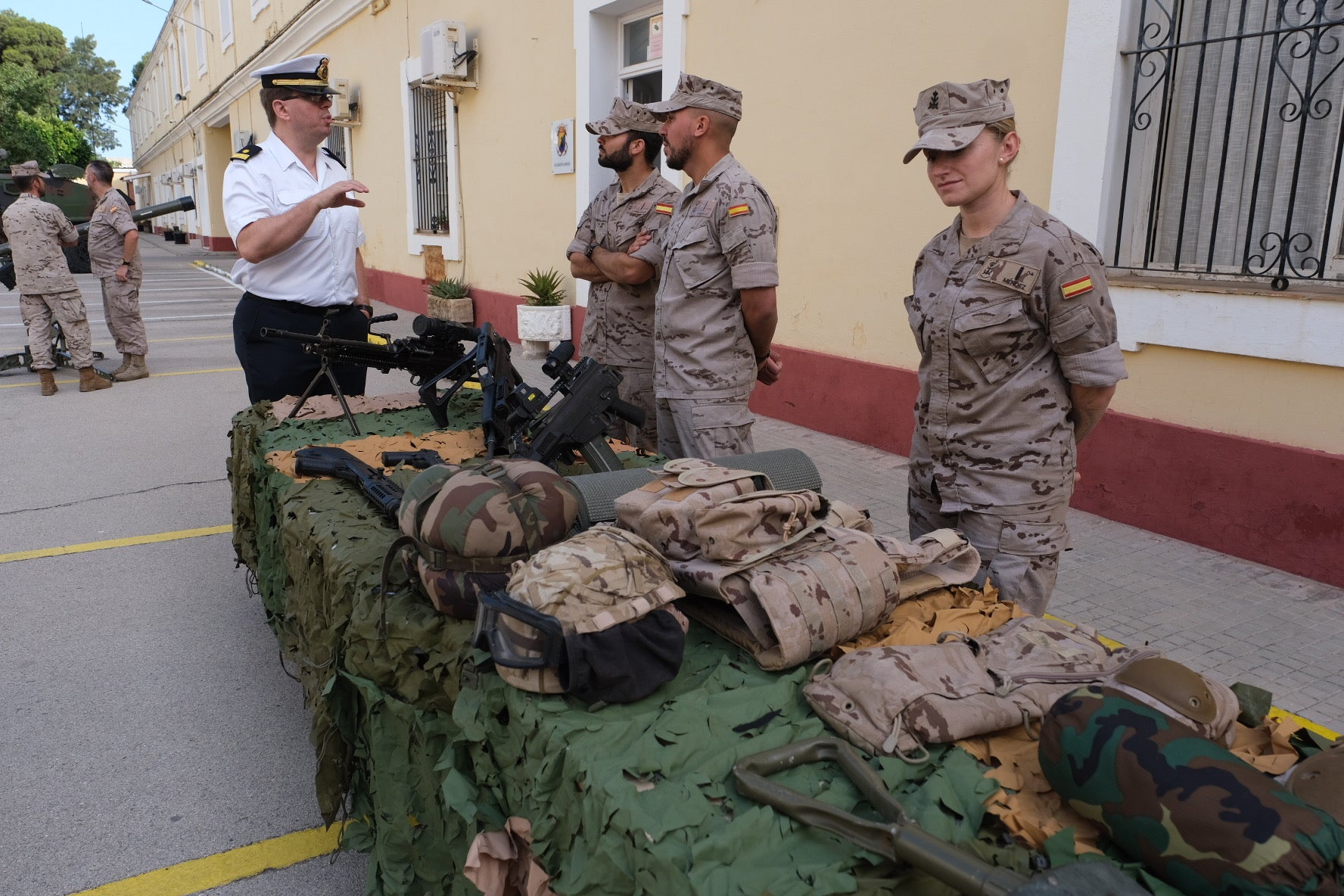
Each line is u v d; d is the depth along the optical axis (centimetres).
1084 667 146
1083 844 112
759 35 604
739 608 151
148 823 242
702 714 136
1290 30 361
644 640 139
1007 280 199
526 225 934
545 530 167
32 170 752
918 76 502
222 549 441
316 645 215
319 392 374
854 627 155
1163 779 104
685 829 113
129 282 822
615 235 373
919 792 121
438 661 165
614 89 789
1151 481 416
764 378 331
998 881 99
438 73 970
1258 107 386
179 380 848
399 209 1265
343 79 1381
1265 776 105
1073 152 424
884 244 540
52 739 280
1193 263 416
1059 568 379
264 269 351
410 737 173
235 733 285
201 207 2986
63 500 511
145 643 344
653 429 388
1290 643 315
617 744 129
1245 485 382
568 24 802
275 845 235
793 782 125
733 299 293
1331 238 368
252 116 2088
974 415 213
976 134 191
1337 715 270
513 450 264
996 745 132
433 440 295
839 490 480
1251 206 380
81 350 784
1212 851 98
